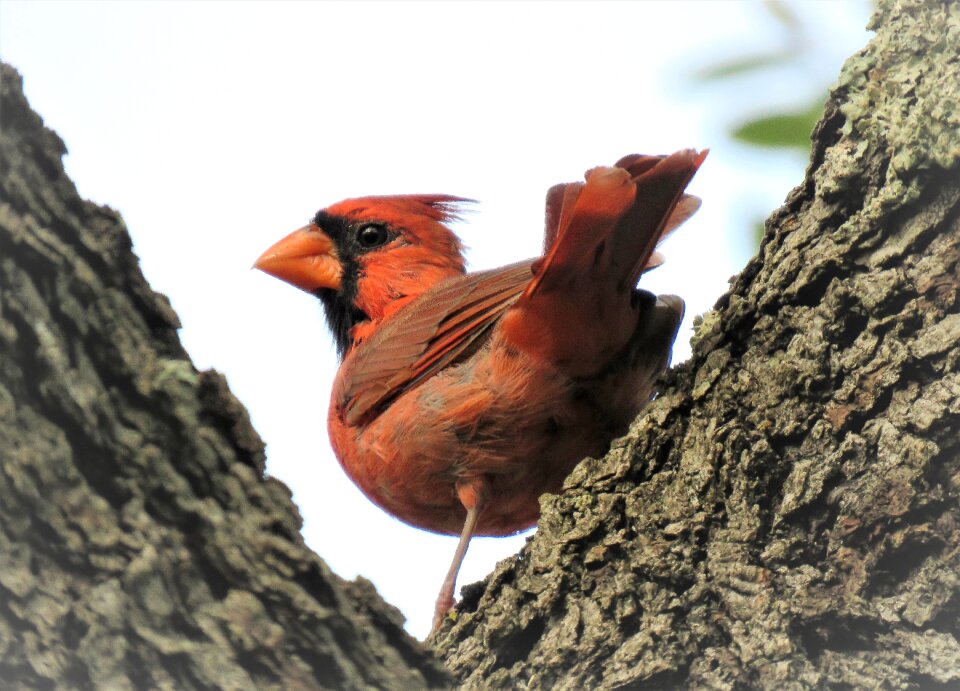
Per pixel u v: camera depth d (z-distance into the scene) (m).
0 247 4.43
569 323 6.68
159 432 4.48
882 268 5.52
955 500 5.14
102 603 4.24
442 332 7.55
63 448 4.34
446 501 7.63
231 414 4.62
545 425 7.12
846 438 5.37
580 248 6.21
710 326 6.03
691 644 5.07
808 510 5.32
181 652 4.26
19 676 4.19
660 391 6.04
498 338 7.00
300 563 4.50
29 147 4.54
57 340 4.41
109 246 4.59
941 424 5.19
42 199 4.50
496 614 5.50
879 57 5.81
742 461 5.49
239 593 4.40
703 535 5.39
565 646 5.21
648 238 6.33
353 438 7.91
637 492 5.62
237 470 4.56
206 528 4.43
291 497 4.67
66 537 4.29
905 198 5.48
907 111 5.59
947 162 5.41
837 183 5.69
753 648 4.96
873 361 5.41
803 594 5.07
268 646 4.35
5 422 4.31
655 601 5.23
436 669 4.66
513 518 7.78
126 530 4.34
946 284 5.39
